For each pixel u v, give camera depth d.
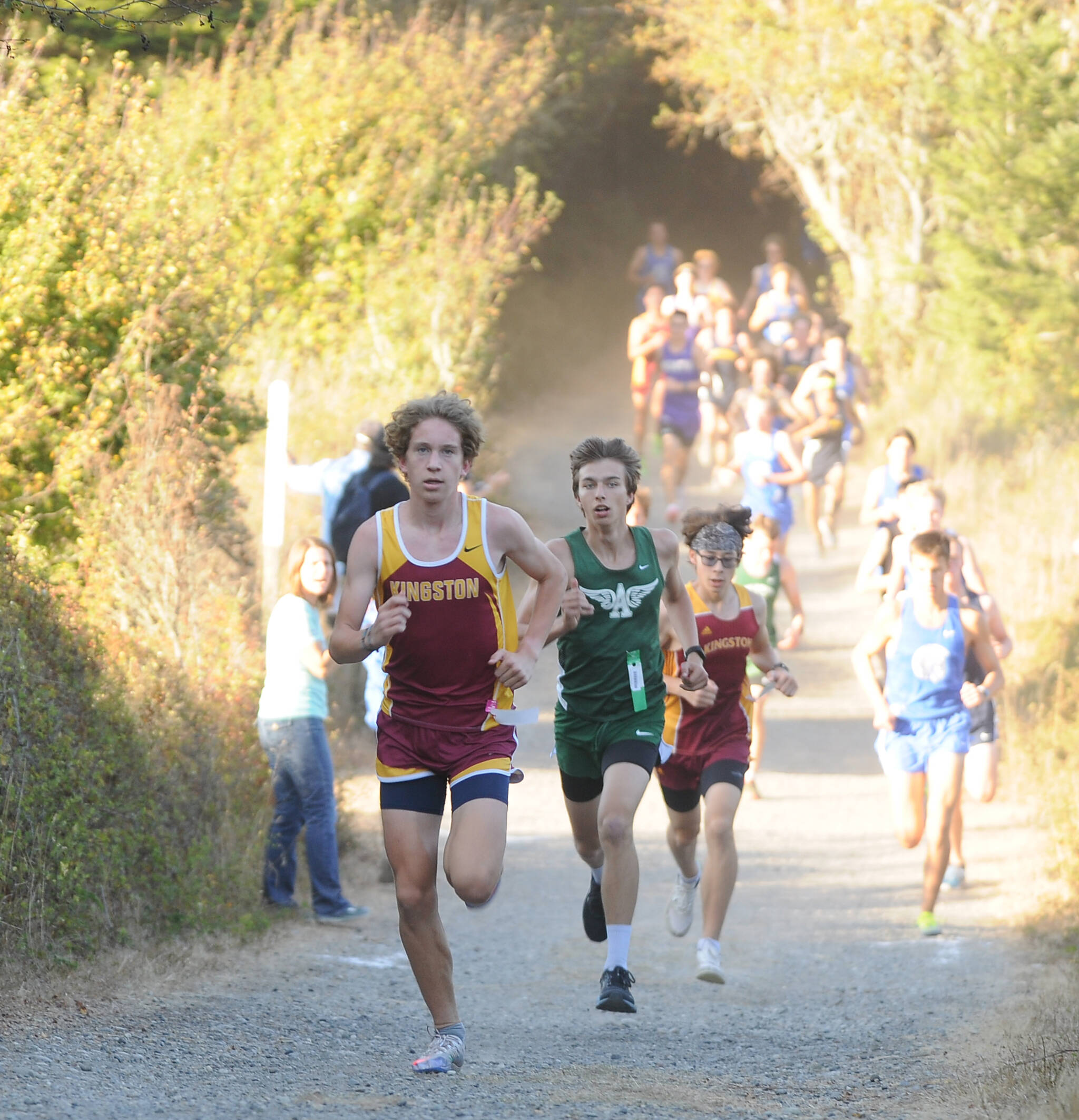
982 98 61.31
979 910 29.27
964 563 31.58
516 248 74.62
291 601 28.31
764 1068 18.84
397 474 45.59
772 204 129.62
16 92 35.41
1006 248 62.25
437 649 17.03
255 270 55.34
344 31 73.31
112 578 31.44
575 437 89.06
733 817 24.50
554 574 17.69
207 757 28.31
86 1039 18.25
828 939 27.61
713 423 76.00
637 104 116.94
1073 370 61.78
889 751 28.22
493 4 92.06
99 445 34.09
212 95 61.12
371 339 63.94
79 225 35.28
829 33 82.38
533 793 41.62
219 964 23.80
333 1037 19.86
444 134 75.06
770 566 38.00
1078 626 47.00
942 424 73.62
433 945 17.72
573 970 25.67
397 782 17.28
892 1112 16.28
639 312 95.62
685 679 23.11
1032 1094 16.39
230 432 38.81
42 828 22.17
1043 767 38.50
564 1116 15.76
